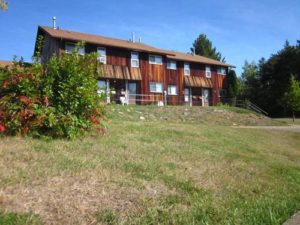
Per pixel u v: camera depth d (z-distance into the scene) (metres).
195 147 11.33
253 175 9.07
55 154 7.91
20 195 5.35
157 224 5.18
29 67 9.95
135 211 5.46
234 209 6.14
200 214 5.69
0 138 8.85
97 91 10.78
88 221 4.95
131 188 6.37
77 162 7.41
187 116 27.25
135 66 34.53
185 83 39.22
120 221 5.07
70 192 5.73
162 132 13.49
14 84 9.46
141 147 10.06
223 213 5.89
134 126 14.27
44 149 8.24
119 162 7.98
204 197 6.61
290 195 7.72
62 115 9.70
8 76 9.52
